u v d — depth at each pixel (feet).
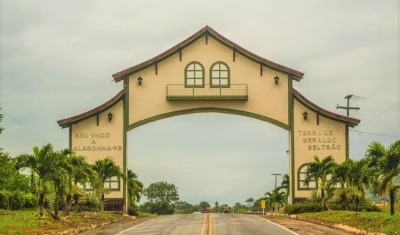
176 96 161.07
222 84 162.81
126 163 160.97
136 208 187.21
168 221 117.60
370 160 97.96
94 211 141.79
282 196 237.04
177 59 163.43
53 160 102.73
